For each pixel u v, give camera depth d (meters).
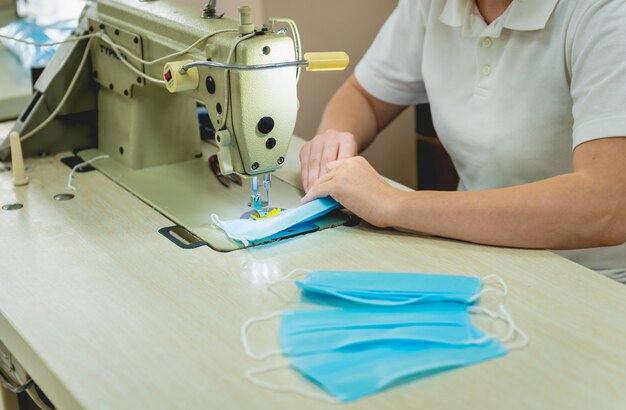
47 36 2.03
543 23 1.43
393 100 1.88
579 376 0.94
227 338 1.02
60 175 1.59
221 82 1.25
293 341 1.00
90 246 1.29
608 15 1.32
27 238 1.32
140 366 0.97
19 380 1.25
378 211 1.32
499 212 1.27
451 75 1.63
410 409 0.88
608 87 1.29
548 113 1.49
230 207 1.43
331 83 2.39
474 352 0.98
